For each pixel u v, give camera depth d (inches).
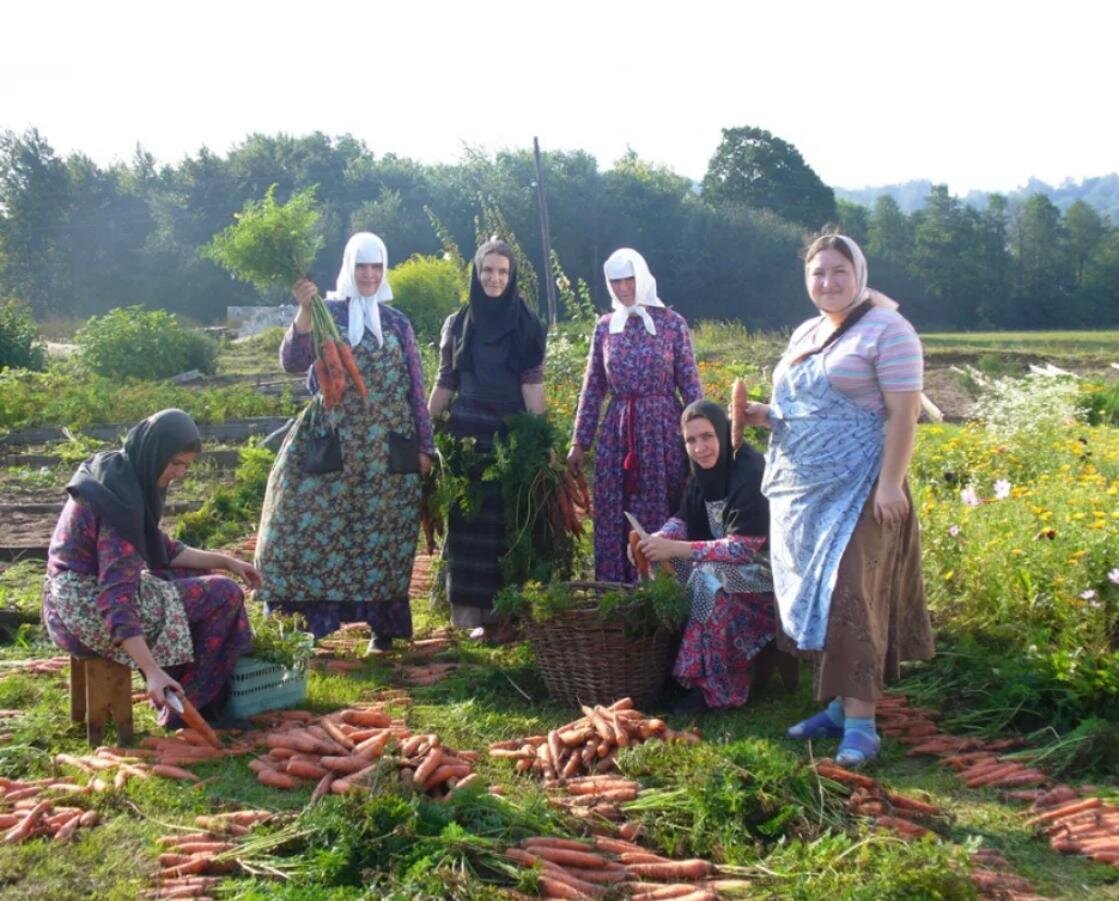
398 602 237.5
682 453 239.8
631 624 196.7
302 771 165.8
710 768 152.6
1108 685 186.5
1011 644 215.9
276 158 2033.7
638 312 238.2
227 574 301.7
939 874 126.2
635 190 1897.1
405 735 178.5
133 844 146.9
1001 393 474.6
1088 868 142.3
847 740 175.0
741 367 650.8
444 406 249.6
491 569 242.4
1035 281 2664.9
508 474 236.1
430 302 932.0
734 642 198.7
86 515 177.9
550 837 143.7
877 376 170.9
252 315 1433.3
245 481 402.6
